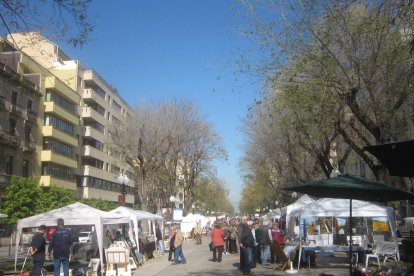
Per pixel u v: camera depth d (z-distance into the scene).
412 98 15.57
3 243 40.75
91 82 65.25
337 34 15.02
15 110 43.16
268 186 55.38
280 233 20.03
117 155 44.41
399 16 12.53
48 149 50.34
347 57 15.17
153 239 25.62
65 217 17.08
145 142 41.62
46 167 50.03
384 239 21.66
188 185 52.59
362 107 16.94
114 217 18.88
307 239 20.03
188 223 49.53
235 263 20.73
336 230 23.97
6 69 41.19
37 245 13.57
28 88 46.09
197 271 17.69
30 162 47.03
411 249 14.29
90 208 17.75
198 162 49.38
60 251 13.79
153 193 45.66
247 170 51.78
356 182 9.15
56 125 52.53
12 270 17.77
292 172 38.22
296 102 16.66
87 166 62.12
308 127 21.94
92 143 65.81
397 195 9.21
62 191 41.78
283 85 16.39
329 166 25.84
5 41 14.16
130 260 18.81
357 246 17.94
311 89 16.20
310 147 26.80
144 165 41.56
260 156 41.50
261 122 35.34
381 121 15.53
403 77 14.88
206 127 48.56
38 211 35.25
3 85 41.09
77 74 61.03
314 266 18.33
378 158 6.51
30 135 47.09
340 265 18.66
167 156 44.94
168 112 44.25
